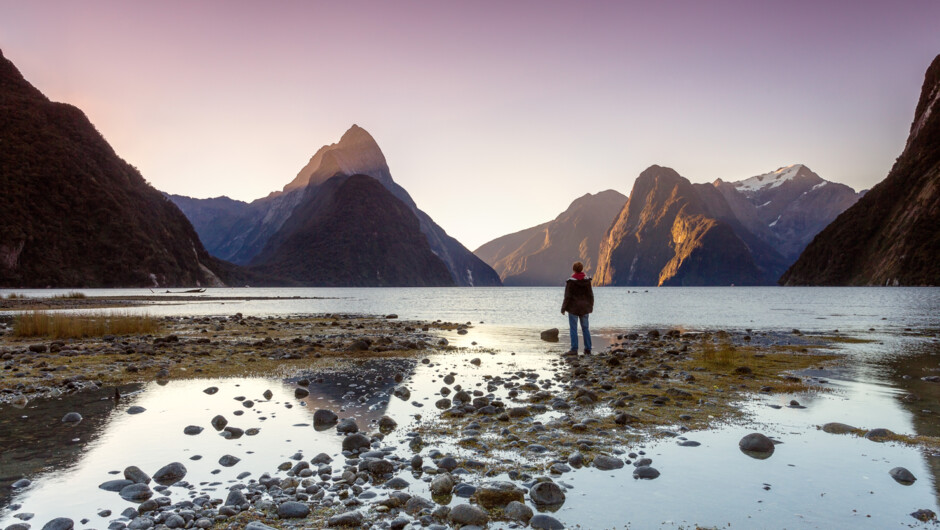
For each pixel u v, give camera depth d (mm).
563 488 5301
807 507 4734
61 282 158250
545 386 10961
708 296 99250
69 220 172750
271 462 6219
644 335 22719
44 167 176875
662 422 7871
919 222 158875
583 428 7488
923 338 21297
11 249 151875
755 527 4348
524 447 6758
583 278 16234
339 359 15273
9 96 193875
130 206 196000
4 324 28156
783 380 11359
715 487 5262
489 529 4457
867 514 4586
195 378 12016
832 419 7941
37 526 4484
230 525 4543
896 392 10000
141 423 7969
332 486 5453
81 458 6301
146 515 4711
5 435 7262
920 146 192875
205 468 6004
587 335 16266
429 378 12086
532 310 49938
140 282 175625
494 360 15109
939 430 7258
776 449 6496
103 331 22219
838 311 45469
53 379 11586
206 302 70000
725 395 9812
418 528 4484
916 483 5293
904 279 152000
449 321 33469
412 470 5977
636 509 4754
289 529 4477
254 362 14500
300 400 9711
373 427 7785
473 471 5914
